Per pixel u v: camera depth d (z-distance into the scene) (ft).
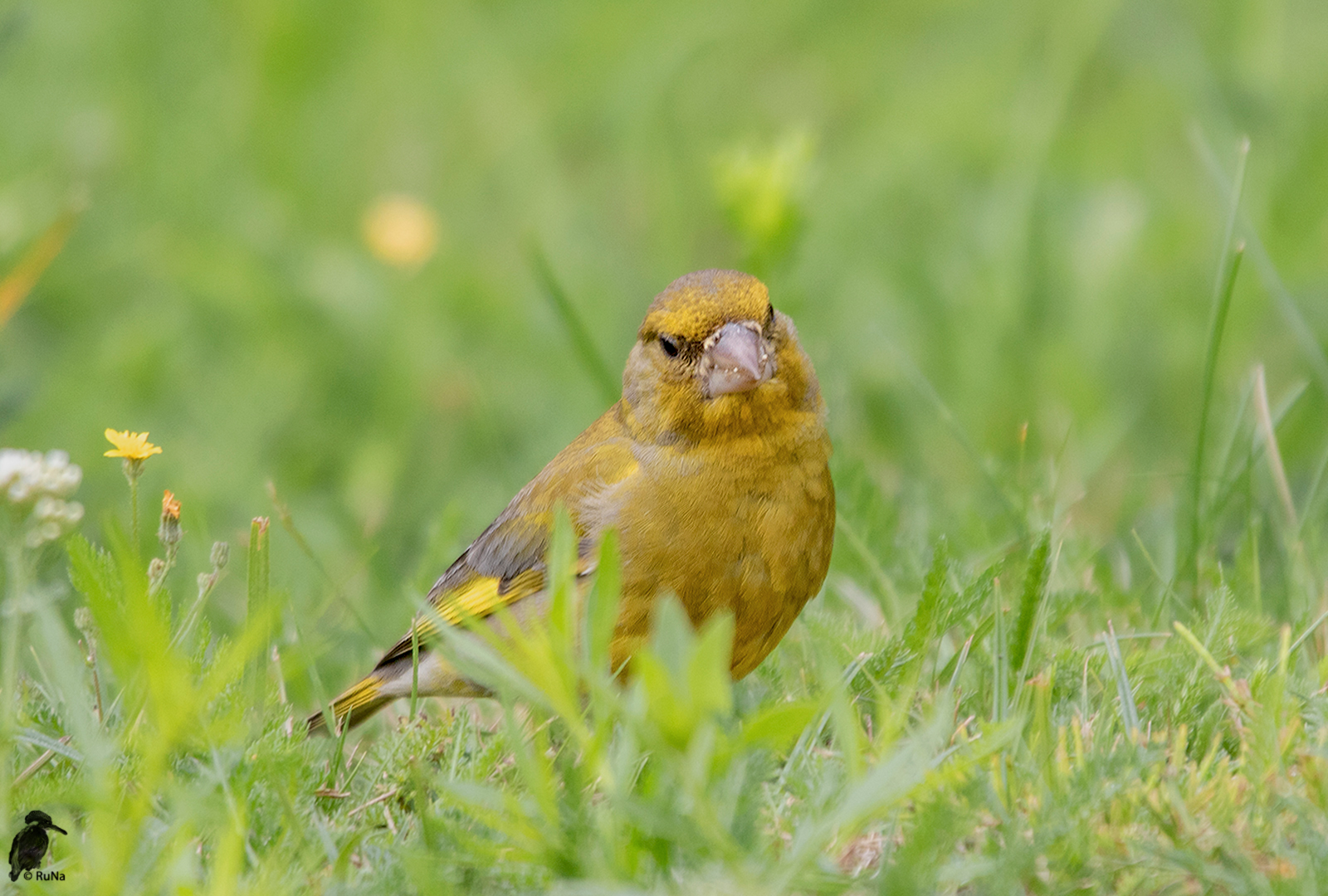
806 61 67.51
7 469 20.58
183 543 34.60
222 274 50.93
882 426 45.14
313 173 60.29
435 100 62.18
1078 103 59.62
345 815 21.67
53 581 29.91
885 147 59.06
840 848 18.75
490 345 51.13
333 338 49.60
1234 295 47.06
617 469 28.17
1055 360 45.75
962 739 21.99
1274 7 54.44
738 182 38.60
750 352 26.55
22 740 21.67
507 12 67.87
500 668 18.66
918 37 67.51
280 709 22.67
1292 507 30.73
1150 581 29.94
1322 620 24.95
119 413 45.83
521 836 18.47
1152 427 45.60
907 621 25.35
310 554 31.22
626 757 18.40
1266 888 17.57
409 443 46.88
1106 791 19.21
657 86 62.13
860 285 50.19
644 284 53.67
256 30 61.52
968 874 17.57
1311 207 50.08
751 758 18.37
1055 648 24.91
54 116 58.08
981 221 49.83
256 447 44.83
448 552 34.73
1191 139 38.29
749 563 27.14
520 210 57.31
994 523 32.07
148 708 21.11
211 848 20.13
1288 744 20.25
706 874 17.52
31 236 50.67
